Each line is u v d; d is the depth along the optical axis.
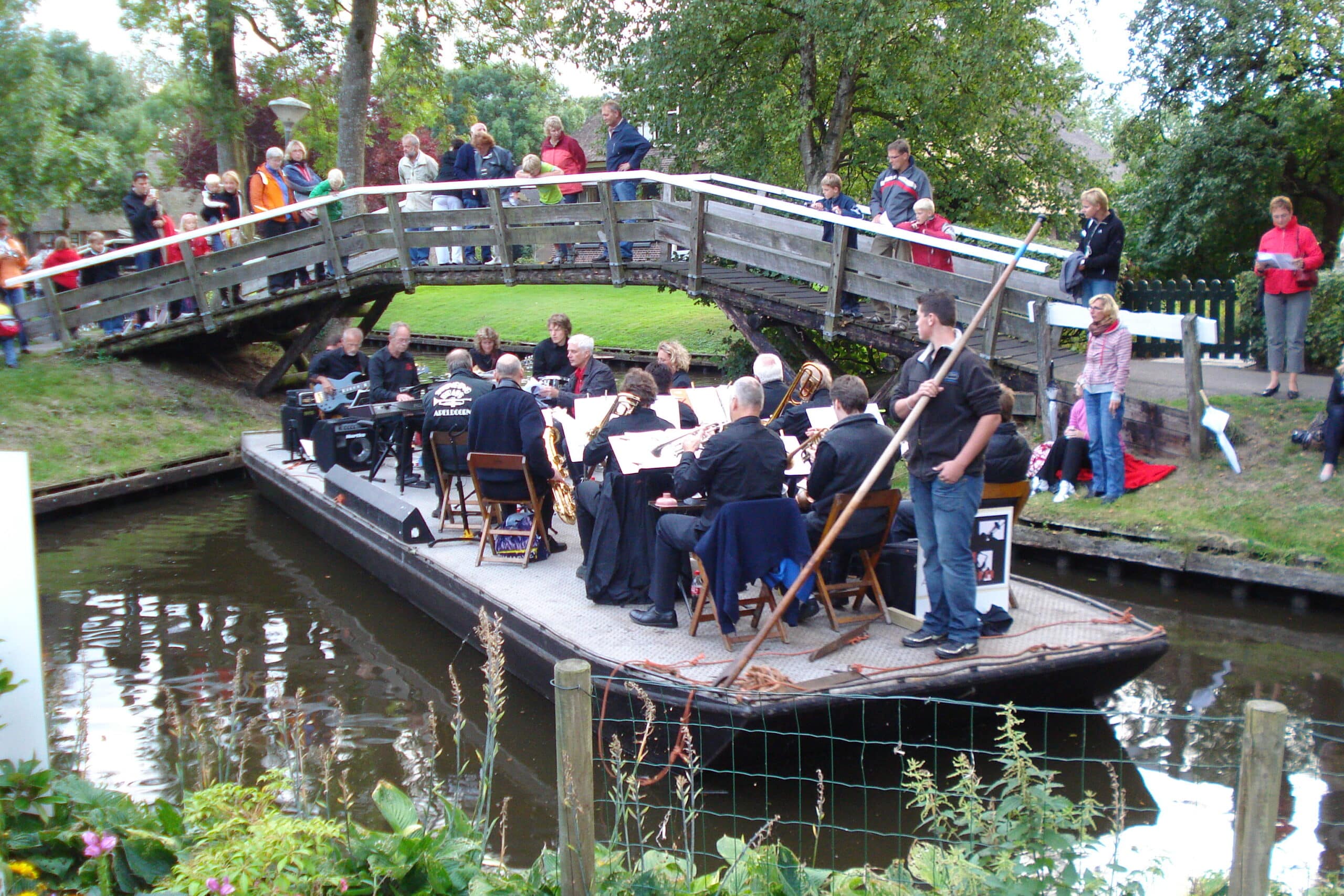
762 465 5.04
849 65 15.70
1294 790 4.55
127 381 12.98
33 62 18.42
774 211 12.92
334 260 13.05
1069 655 4.99
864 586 5.55
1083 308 8.14
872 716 4.76
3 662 3.33
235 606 7.57
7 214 19.91
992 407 4.65
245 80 25.03
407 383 9.42
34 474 10.52
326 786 3.50
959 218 17.88
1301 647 6.34
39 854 2.96
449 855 2.99
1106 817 4.36
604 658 5.10
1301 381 9.47
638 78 16.47
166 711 5.78
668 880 3.02
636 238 11.26
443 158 13.37
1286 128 14.66
